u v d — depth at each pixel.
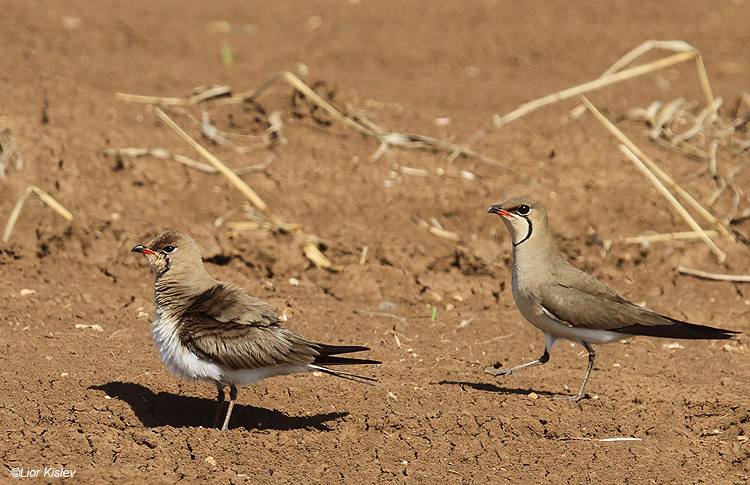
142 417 9.78
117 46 22.58
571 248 15.49
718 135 19.25
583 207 16.25
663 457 9.39
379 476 8.81
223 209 15.71
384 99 20.50
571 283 10.70
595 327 10.52
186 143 17.28
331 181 16.81
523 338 12.71
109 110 17.94
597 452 9.48
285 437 9.38
